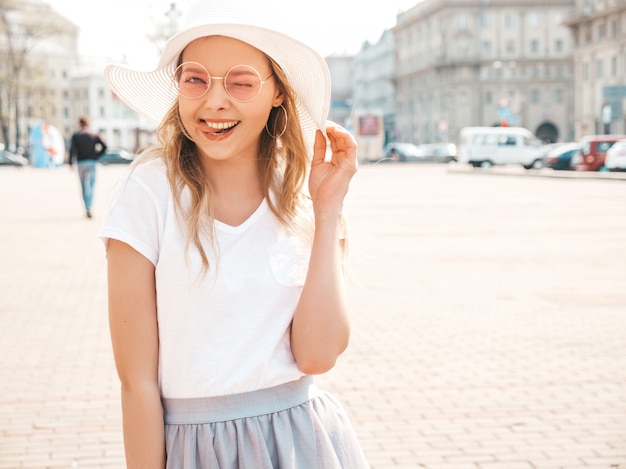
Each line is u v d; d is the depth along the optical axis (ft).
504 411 15.08
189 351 5.73
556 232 45.34
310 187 6.31
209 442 5.73
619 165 114.83
